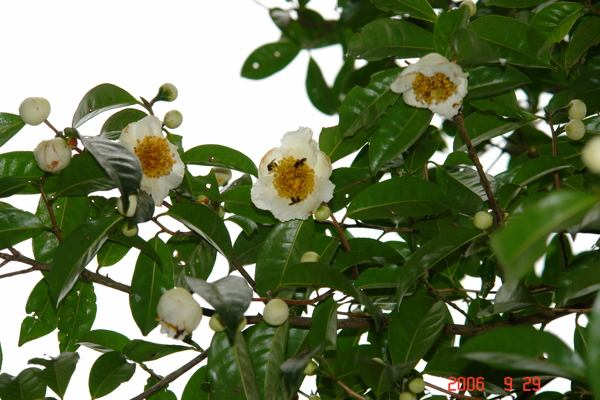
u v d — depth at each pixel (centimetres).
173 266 154
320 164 149
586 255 149
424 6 153
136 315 151
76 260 146
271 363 147
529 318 150
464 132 148
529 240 117
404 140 151
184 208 148
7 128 149
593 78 153
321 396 151
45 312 155
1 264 148
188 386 153
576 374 132
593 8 151
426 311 149
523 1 155
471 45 145
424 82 148
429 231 156
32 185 150
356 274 154
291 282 146
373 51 151
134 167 142
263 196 149
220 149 154
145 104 153
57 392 153
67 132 145
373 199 151
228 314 137
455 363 150
